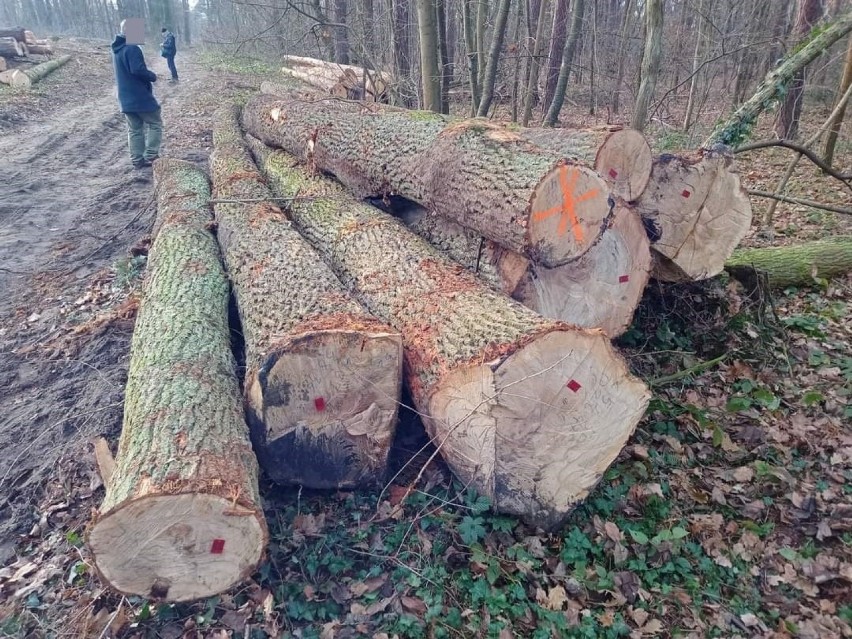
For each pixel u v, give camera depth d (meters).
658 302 4.94
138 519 2.39
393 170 4.89
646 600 2.89
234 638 2.61
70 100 15.04
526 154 3.72
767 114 13.23
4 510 3.40
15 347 4.92
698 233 4.57
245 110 9.05
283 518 3.15
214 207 6.19
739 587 2.99
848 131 10.55
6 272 6.04
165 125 12.27
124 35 8.59
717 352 4.66
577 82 15.13
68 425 4.00
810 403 4.08
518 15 11.15
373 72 10.98
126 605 2.74
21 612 2.79
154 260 5.06
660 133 10.25
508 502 3.06
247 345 3.58
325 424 3.10
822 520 3.26
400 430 3.65
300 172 6.66
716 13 11.17
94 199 8.04
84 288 5.80
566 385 2.87
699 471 3.65
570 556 3.02
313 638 2.61
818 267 5.47
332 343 2.95
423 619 2.71
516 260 3.88
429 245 4.41
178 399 3.01
